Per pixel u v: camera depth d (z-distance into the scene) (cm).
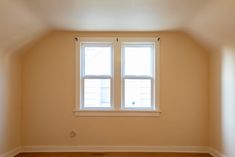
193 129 538
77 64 539
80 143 536
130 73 545
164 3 368
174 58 541
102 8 391
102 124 538
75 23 476
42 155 506
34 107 538
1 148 459
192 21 455
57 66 541
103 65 546
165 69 541
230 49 444
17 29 420
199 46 542
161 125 538
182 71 541
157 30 529
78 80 539
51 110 538
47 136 536
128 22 470
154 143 537
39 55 540
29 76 539
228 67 454
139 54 545
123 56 545
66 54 541
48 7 382
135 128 537
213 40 472
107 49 545
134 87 546
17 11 370
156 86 538
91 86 545
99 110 536
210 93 533
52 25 488
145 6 382
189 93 540
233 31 395
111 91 545
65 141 536
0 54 452
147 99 546
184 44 542
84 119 538
